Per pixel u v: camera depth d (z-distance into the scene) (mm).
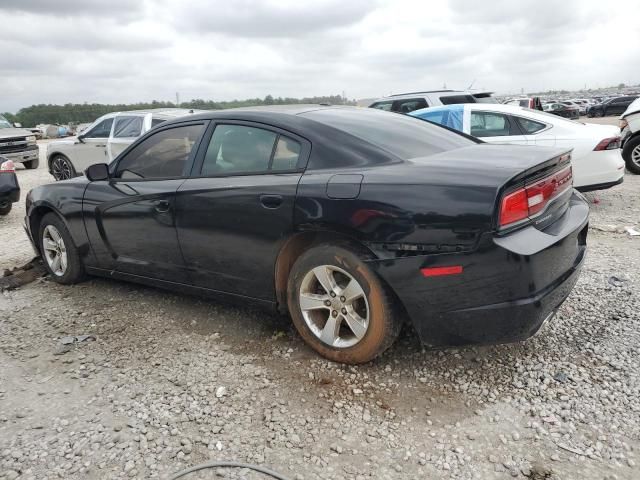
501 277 2637
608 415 2707
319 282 3248
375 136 3387
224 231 3498
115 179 4309
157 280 4129
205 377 3225
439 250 2719
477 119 8094
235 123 3662
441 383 3062
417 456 2484
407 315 3035
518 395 2914
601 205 7887
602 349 3342
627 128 10445
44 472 2469
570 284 3023
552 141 7434
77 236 4586
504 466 2398
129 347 3662
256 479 2375
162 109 11133
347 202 2941
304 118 3475
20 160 16297
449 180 2746
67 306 4434
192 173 3777
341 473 2396
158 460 2521
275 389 3062
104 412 2918
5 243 6922
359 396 2965
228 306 4270
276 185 3242
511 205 2656
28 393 3145
